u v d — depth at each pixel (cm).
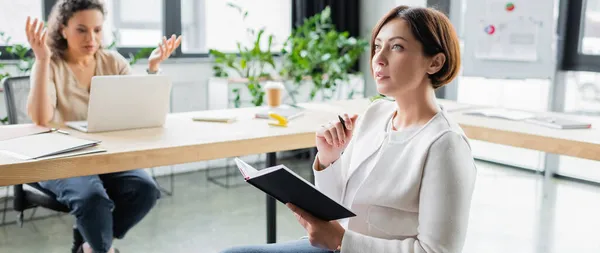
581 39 414
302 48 464
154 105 215
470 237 307
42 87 219
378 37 127
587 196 387
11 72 376
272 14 498
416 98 126
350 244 115
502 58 439
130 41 431
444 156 113
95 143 181
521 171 458
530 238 305
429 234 111
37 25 216
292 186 109
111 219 211
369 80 536
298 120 243
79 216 206
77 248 237
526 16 422
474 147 496
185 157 184
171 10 444
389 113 138
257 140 200
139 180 230
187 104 447
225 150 193
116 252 254
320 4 507
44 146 174
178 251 292
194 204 376
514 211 353
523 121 235
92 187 212
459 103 299
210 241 307
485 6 439
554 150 198
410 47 121
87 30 239
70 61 247
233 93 428
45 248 297
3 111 370
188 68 447
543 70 424
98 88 198
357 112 268
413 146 120
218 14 471
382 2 514
